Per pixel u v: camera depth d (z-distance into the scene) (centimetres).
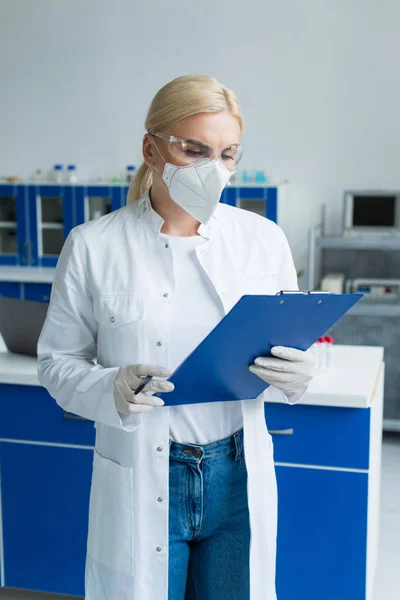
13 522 246
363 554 220
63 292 143
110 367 142
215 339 120
